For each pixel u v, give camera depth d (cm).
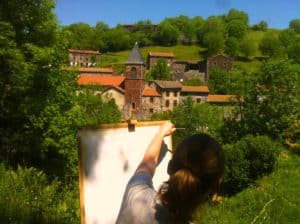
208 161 229
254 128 3419
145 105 11800
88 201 399
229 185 2444
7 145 2094
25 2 2238
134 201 240
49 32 2359
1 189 866
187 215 230
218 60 18088
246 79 3506
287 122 3288
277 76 3375
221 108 7119
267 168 2439
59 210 901
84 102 3366
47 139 2183
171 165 239
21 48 2259
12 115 2195
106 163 406
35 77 2272
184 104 7438
